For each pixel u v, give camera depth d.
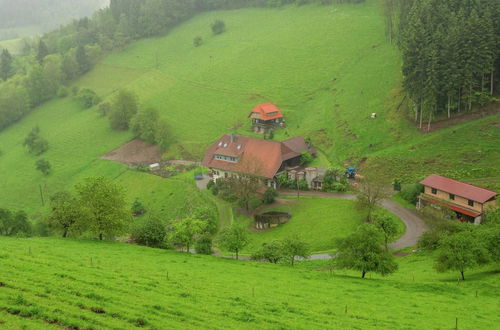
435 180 105.56
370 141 140.50
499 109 129.12
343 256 69.00
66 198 96.25
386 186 119.00
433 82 128.00
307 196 120.81
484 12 132.62
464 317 50.41
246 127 176.38
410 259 82.75
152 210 138.00
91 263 62.06
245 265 71.88
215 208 123.31
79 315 41.03
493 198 96.38
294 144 139.50
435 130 131.62
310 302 53.84
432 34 134.25
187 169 159.00
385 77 170.50
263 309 49.72
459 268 65.81
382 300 56.09
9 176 186.38
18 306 41.16
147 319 42.28
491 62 131.62
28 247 69.81
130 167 169.38
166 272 61.91
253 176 124.12
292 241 79.00
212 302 50.28
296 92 189.12
